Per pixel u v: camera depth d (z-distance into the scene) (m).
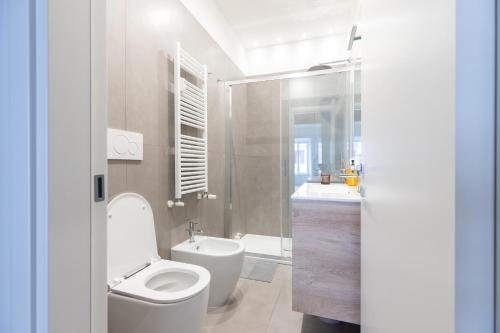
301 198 1.37
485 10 0.31
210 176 2.37
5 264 0.48
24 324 0.45
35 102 0.44
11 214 0.47
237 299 1.78
